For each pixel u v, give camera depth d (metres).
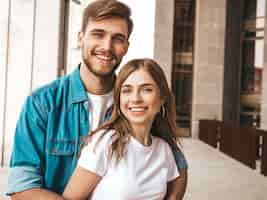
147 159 1.69
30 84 7.42
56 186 1.80
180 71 16.91
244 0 16.66
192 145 13.75
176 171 1.88
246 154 9.66
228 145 11.35
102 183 1.61
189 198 6.04
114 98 1.72
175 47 16.84
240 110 16.77
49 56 7.46
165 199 1.91
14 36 7.39
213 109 16.70
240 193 6.54
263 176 8.25
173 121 1.93
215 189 6.78
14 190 1.66
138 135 1.72
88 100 1.86
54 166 1.78
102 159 1.61
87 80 1.87
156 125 1.95
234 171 8.74
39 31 7.41
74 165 1.80
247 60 16.70
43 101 1.81
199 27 16.59
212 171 8.60
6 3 7.37
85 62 1.80
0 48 7.35
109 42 1.75
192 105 16.80
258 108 16.39
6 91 7.41
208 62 16.66
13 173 1.70
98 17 1.72
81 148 1.74
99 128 1.70
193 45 16.86
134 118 1.66
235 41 16.66
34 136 1.76
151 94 1.68
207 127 14.39
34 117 1.78
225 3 16.61
